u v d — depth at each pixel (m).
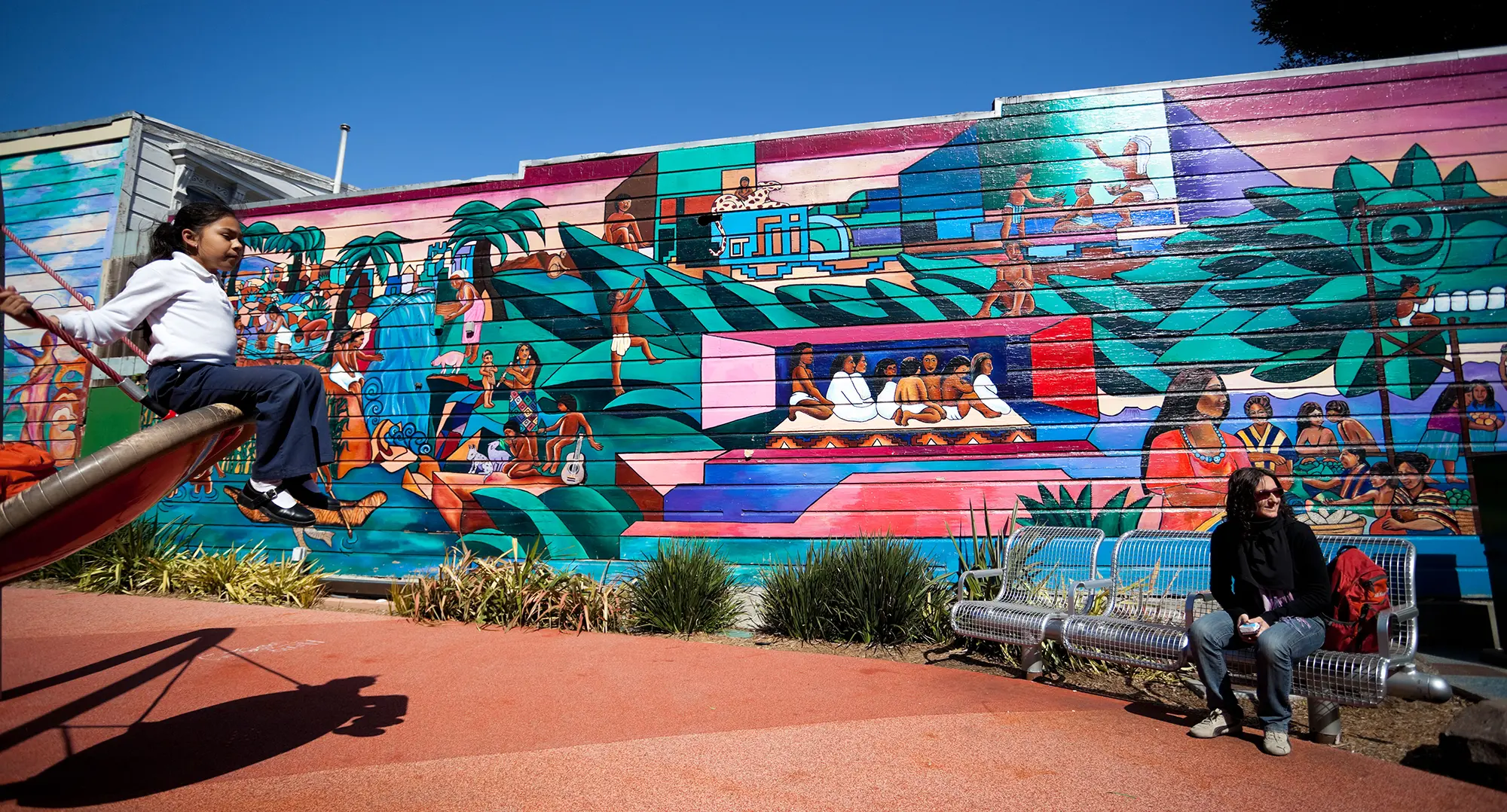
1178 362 7.39
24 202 10.69
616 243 8.45
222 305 3.49
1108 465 7.38
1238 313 7.36
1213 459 7.24
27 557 3.00
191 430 3.04
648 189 8.44
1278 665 3.98
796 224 8.11
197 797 3.37
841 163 8.09
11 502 2.71
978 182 7.84
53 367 10.19
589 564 8.14
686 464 8.08
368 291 9.02
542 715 4.46
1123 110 7.68
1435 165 7.19
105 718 4.39
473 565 7.60
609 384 8.34
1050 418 7.50
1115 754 3.89
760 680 5.20
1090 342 7.53
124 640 6.10
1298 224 7.34
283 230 9.30
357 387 8.91
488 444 8.54
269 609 7.38
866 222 7.98
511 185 8.76
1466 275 7.08
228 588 7.89
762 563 7.80
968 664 5.82
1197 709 4.81
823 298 7.98
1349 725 4.49
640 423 8.22
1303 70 7.41
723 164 8.30
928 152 7.94
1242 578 4.35
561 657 5.75
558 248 8.59
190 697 4.75
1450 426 6.96
